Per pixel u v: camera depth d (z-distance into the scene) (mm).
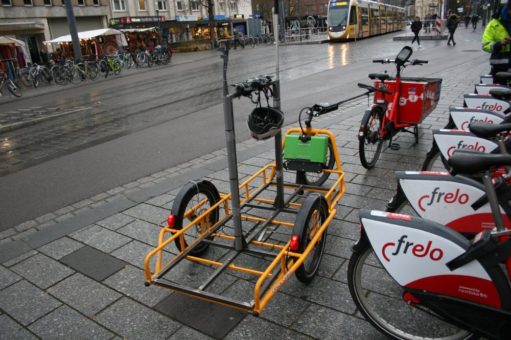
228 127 2801
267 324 2775
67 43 32875
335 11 33000
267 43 39812
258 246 3654
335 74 14859
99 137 8531
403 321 2719
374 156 5344
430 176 2814
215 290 3145
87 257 3729
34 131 9773
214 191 3637
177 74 20156
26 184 5926
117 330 2818
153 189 5172
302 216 2994
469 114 4250
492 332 2158
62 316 2986
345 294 3025
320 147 3969
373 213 2332
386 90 5363
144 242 3922
